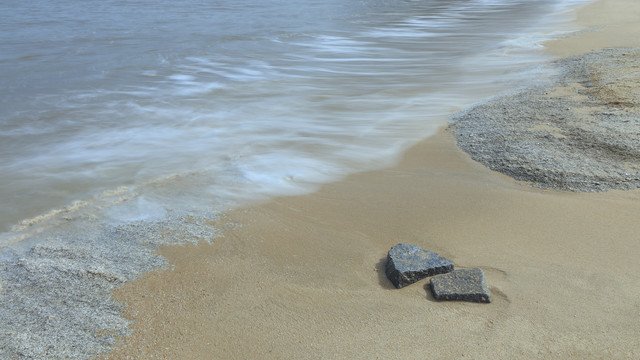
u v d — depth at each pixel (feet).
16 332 10.11
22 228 14.87
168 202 16.48
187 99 31.35
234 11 82.38
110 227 14.73
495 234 13.79
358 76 37.27
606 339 9.82
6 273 12.21
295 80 36.35
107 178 19.19
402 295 11.35
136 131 25.35
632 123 21.03
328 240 13.80
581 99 25.07
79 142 23.93
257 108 28.86
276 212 15.57
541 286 11.46
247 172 19.12
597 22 55.57
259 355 9.69
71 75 38.86
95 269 12.32
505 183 17.08
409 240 13.70
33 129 26.12
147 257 12.96
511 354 9.53
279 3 95.04
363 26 63.52
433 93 30.81
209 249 13.38
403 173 18.57
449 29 59.00
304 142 22.67
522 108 24.40
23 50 48.88
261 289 11.67
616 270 11.91
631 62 31.71
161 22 69.31
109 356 9.63
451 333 10.11
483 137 21.24
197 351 9.80
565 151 18.88
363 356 9.58
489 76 34.17
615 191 15.85
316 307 11.02
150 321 10.59
